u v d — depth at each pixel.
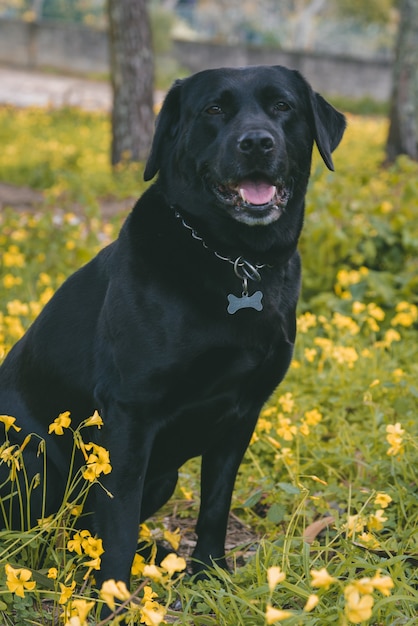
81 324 3.69
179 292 3.40
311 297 7.51
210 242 3.51
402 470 4.21
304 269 7.57
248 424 3.77
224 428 3.67
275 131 3.62
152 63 15.33
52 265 8.12
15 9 51.56
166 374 3.39
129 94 15.20
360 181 9.07
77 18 52.41
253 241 3.55
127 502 3.40
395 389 5.35
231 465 3.81
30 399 3.84
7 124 22.20
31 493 3.69
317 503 3.97
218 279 3.46
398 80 16.45
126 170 14.12
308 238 7.52
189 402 3.46
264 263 3.60
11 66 35.19
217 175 3.54
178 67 34.47
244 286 3.48
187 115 3.78
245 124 3.56
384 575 3.25
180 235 3.53
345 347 6.21
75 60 35.75
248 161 3.48
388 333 6.02
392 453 3.79
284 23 65.06
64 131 21.91
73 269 8.01
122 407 3.42
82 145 19.75
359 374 5.67
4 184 14.13
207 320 3.39
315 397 5.43
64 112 24.73
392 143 16.62
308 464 4.47
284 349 3.63
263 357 3.54
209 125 3.68
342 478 4.57
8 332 5.93
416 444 4.12
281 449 4.43
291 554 3.38
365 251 7.50
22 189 13.75
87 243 8.36
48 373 3.74
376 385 4.97
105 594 2.37
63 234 8.55
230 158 3.50
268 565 3.38
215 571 3.53
